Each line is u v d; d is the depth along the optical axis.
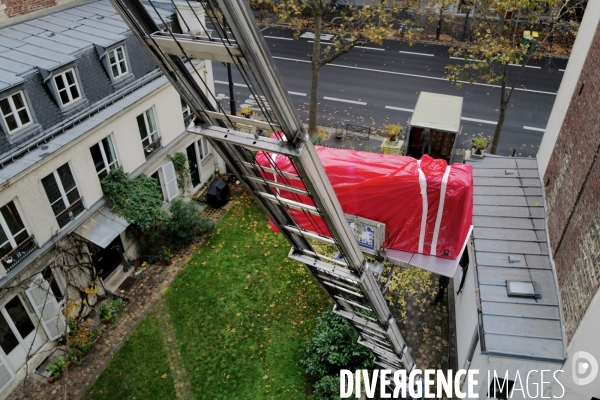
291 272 18.44
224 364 15.39
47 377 15.00
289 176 6.60
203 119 6.20
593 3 13.84
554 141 15.46
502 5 18.78
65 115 15.22
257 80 4.90
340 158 9.34
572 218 12.05
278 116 5.26
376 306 9.50
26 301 14.54
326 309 16.70
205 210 21.55
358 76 32.59
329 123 27.75
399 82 31.81
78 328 16.34
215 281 18.19
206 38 5.05
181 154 20.23
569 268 11.73
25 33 16.50
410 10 32.81
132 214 17.06
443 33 37.75
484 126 27.14
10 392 14.62
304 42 37.53
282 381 14.86
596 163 10.95
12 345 14.51
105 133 16.17
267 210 7.85
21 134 13.94
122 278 18.34
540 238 14.03
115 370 15.30
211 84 21.67
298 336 16.12
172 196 20.66
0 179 12.88
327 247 14.49
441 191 8.41
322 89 31.14
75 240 15.89
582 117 12.85
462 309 15.23
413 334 16.11
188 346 15.95
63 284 15.81
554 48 34.88
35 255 14.37
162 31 5.34
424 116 22.23
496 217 14.80
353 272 8.40
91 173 16.03
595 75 12.34
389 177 8.58
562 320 11.62
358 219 9.18
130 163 17.77
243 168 7.11
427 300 17.16
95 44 16.17
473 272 13.72
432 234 8.98
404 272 14.67
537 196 15.55
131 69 17.67
